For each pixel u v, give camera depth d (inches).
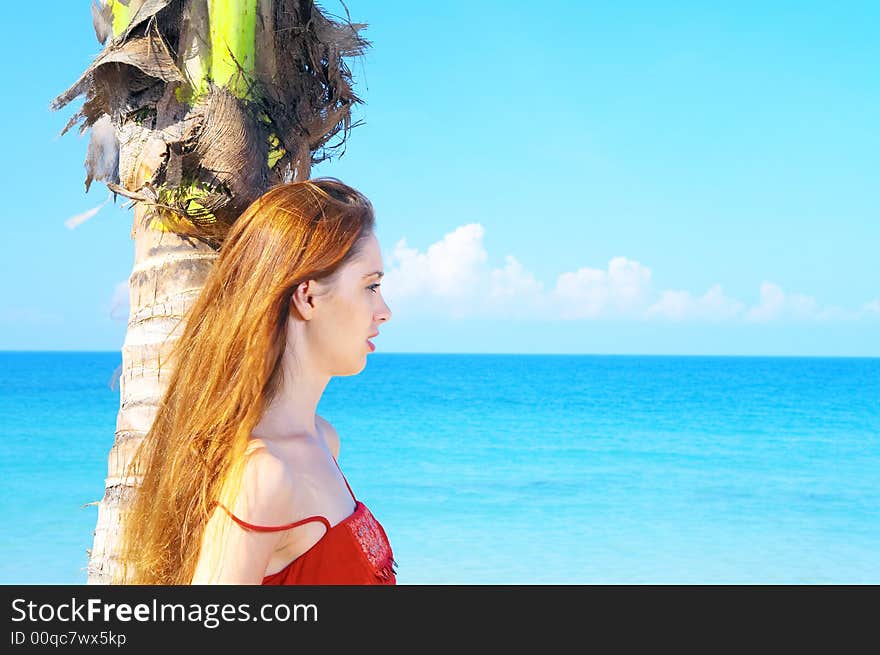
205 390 63.3
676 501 711.1
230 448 60.5
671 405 1690.5
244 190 89.4
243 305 64.3
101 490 728.3
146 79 92.3
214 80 92.4
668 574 462.6
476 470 898.1
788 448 1077.1
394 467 920.9
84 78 92.1
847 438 1183.6
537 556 503.2
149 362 90.6
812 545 544.7
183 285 91.1
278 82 99.8
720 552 521.3
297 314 65.9
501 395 1940.2
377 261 69.1
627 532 580.7
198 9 92.6
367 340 68.0
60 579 432.1
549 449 1066.1
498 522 613.3
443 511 661.3
